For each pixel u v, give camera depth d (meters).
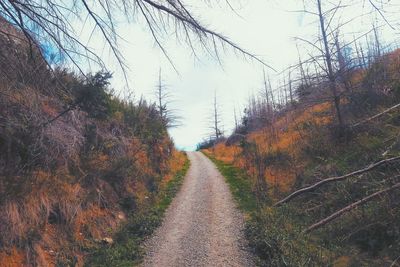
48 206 8.42
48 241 7.94
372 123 14.51
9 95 3.08
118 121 15.67
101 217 10.30
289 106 19.12
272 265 7.40
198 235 9.79
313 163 15.22
